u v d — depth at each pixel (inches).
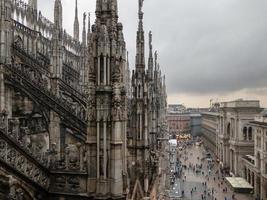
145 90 1178.6
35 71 1536.7
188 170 5236.2
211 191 3809.1
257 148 3794.3
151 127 1467.8
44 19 2728.8
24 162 664.4
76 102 1596.9
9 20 1274.6
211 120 7824.8
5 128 687.7
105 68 632.4
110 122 633.0
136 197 1010.7
